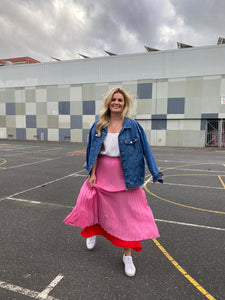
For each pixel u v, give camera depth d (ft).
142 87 66.03
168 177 23.04
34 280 6.96
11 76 80.79
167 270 7.56
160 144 66.28
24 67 78.84
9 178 21.53
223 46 59.41
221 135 61.87
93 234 8.03
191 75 62.39
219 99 60.08
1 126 83.05
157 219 11.98
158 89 64.69
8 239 9.61
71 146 59.82
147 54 65.67
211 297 6.32
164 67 64.49
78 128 73.87
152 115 65.67
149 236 7.12
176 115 63.72
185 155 43.34
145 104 66.08
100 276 7.20
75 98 73.20
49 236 9.91
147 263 7.97
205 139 62.95
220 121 61.52
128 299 6.20
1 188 17.84
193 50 61.67
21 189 17.60
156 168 7.13
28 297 6.23
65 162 32.12
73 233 10.24
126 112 7.22
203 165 31.04
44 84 77.05
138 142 7.13
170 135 65.26
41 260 8.06
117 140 7.07
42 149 50.88
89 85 71.36
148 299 6.21
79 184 19.39
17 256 8.30
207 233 10.36
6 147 54.70
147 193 16.99
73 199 15.20
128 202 7.23
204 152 49.75
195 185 19.66
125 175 7.02
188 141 63.98
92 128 7.51
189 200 15.35
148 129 66.95
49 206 13.80
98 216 7.62
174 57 63.41
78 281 6.94
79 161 33.22
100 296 6.30
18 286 6.68
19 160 33.55
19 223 11.27
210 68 60.85
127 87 67.62
